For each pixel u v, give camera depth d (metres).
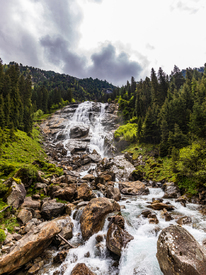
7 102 47.62
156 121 42.66
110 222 12.46
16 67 79.00
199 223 12.68
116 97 107.25
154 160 33.47
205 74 67.75
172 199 20.28
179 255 6.46
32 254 9.18
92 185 26.05
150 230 11.54
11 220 11.92
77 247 10.80
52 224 11.10
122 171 33.25
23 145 37.03
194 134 28.75
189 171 20.25
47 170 27.66
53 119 76.75
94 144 55.19
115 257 9.45
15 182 15.33
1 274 7.67
